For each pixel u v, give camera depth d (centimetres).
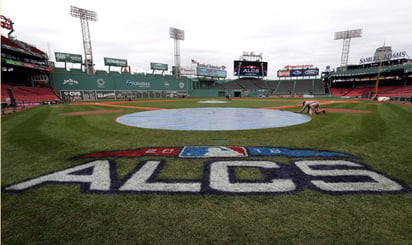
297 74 7269
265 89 7600
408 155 539
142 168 469
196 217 301
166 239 262
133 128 984
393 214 304
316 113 1573
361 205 325
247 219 296
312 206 324
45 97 3881
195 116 1505
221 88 7381
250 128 970
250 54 7638
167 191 370
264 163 493
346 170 450
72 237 267
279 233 271
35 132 876
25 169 467
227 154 561
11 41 3600
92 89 5147
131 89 5853
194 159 523
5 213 312
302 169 457
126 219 299
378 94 4816
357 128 916
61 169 466
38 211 317
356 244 253
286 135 796
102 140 731
